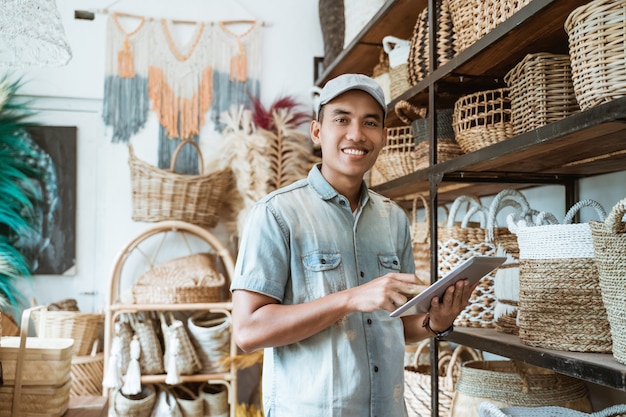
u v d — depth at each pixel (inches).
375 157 53.1
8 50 69.8
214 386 128.0
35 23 64.7
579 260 56.1
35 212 131.3
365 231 53.9
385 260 53.7
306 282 50.2
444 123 81.4
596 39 46.0
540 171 78.6
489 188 94.0
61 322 115.3
